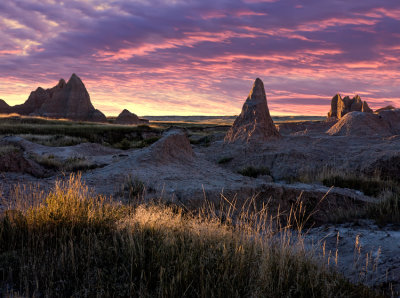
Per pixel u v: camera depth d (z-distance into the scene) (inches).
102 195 331.9
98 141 1352.1
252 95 926.4
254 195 359.6
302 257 163.9
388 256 207.9
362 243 240.4
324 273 155.7
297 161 658.2
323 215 348.5
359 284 159.9
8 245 168.1
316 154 690.2
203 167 561.0
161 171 480.4
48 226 181.0
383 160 553.9
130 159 534.0
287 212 354.9
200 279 128.3
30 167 498.3
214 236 179.9
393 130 1058.1
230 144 863.1
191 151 631.8
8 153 486.9
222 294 123.8
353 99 2677.2
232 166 724.0
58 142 1115.9
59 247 164.4
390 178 539.8
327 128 1531.7
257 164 693.3
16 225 183.8
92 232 182.4
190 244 160.9
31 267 141.7
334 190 398.6
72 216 191.8
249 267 148.9
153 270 140.3
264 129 853.2
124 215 225.0
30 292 126.6
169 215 226.1
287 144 815.1
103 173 465.1
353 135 969.5
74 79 3491.6
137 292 121.2
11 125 1473.9
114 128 1588.3
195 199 331.9
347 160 627.2
